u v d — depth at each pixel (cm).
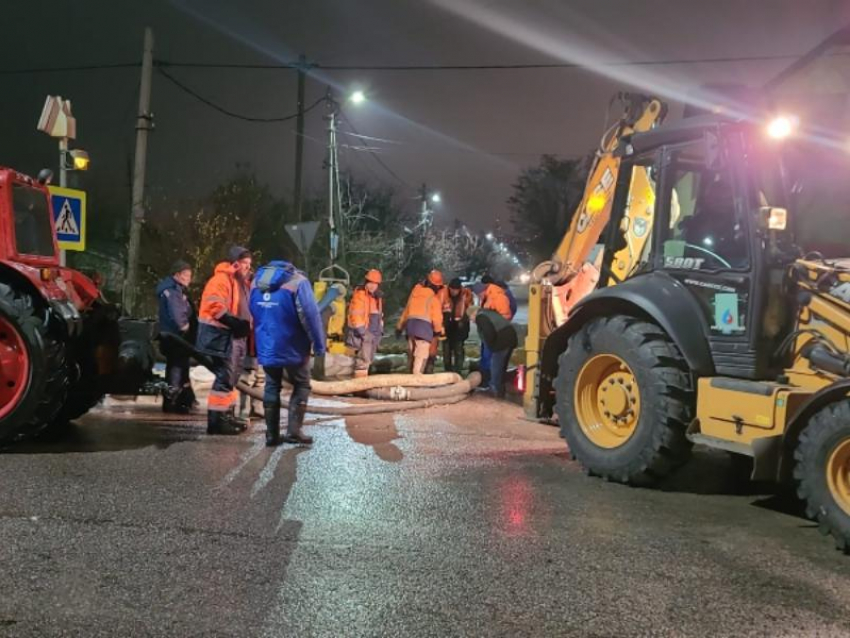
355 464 661
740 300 564
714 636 363
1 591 388
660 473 601
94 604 378
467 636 357
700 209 610
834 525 471
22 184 734
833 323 525
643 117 762
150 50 1717
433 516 523
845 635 366
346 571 425
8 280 689
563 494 590
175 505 527
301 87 2261
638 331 608
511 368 1361
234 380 784
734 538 499
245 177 2006
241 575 415
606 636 361
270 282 705
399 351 1817
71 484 571
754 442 515
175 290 849
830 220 580
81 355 778
